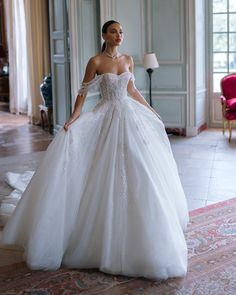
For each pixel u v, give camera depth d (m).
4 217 3.91
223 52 7.89
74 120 3.13
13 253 3.33
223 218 3.92
